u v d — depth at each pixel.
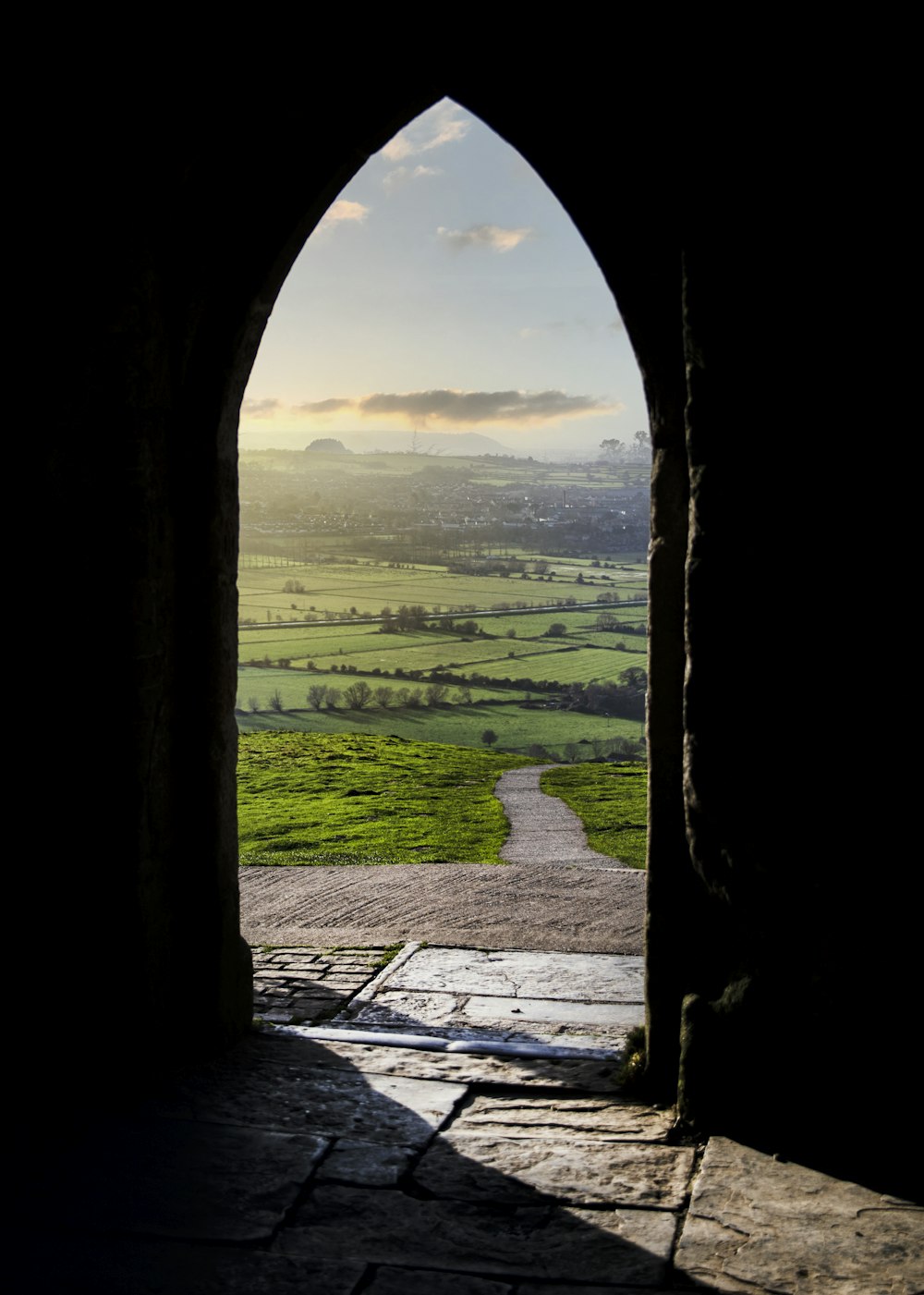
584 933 6.87
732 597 3.55
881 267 3.31
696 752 3.64
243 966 4.61
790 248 3.41
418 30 4.00
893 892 3.32
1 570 4.05
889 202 3.29
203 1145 3.53
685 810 3.78
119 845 4.10
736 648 3.54
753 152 3.44
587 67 3.80
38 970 4.12
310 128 4.17
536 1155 3.47
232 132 4.19
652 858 3.93
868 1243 2.96
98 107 3.97
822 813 3.41
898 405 3.31
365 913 7.55
